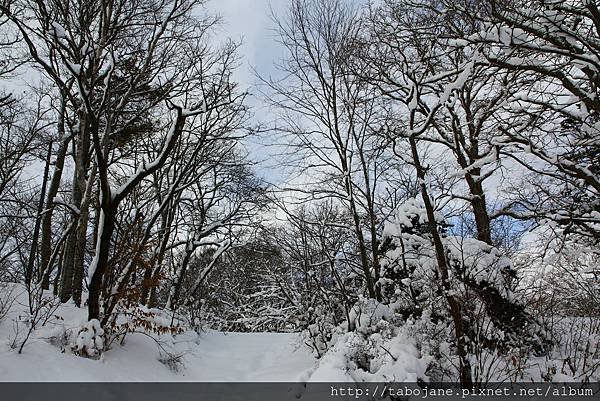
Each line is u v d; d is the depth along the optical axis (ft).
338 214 44.09
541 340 25.53
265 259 65.62
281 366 34.27
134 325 31.83
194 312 48.11
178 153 46.09
